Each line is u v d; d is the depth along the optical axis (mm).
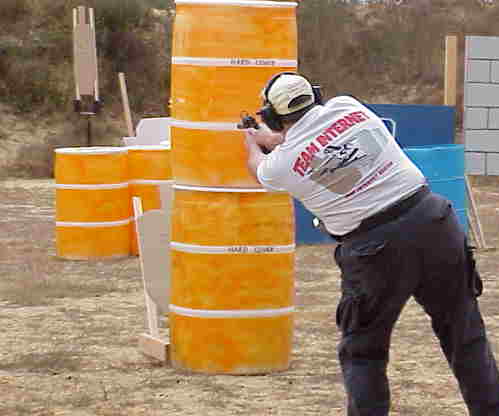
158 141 16844
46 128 31156
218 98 7160
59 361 8000
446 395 7062
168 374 7539
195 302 7426
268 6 7188
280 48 7242
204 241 7324
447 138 15695
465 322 5312
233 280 7352
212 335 7426
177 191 7438
